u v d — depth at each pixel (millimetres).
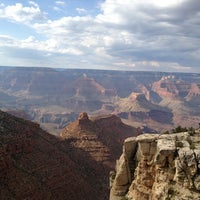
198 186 28484
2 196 70625
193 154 30000
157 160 32000
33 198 77625
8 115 106438
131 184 39188
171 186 30359
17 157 87750
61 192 90250
